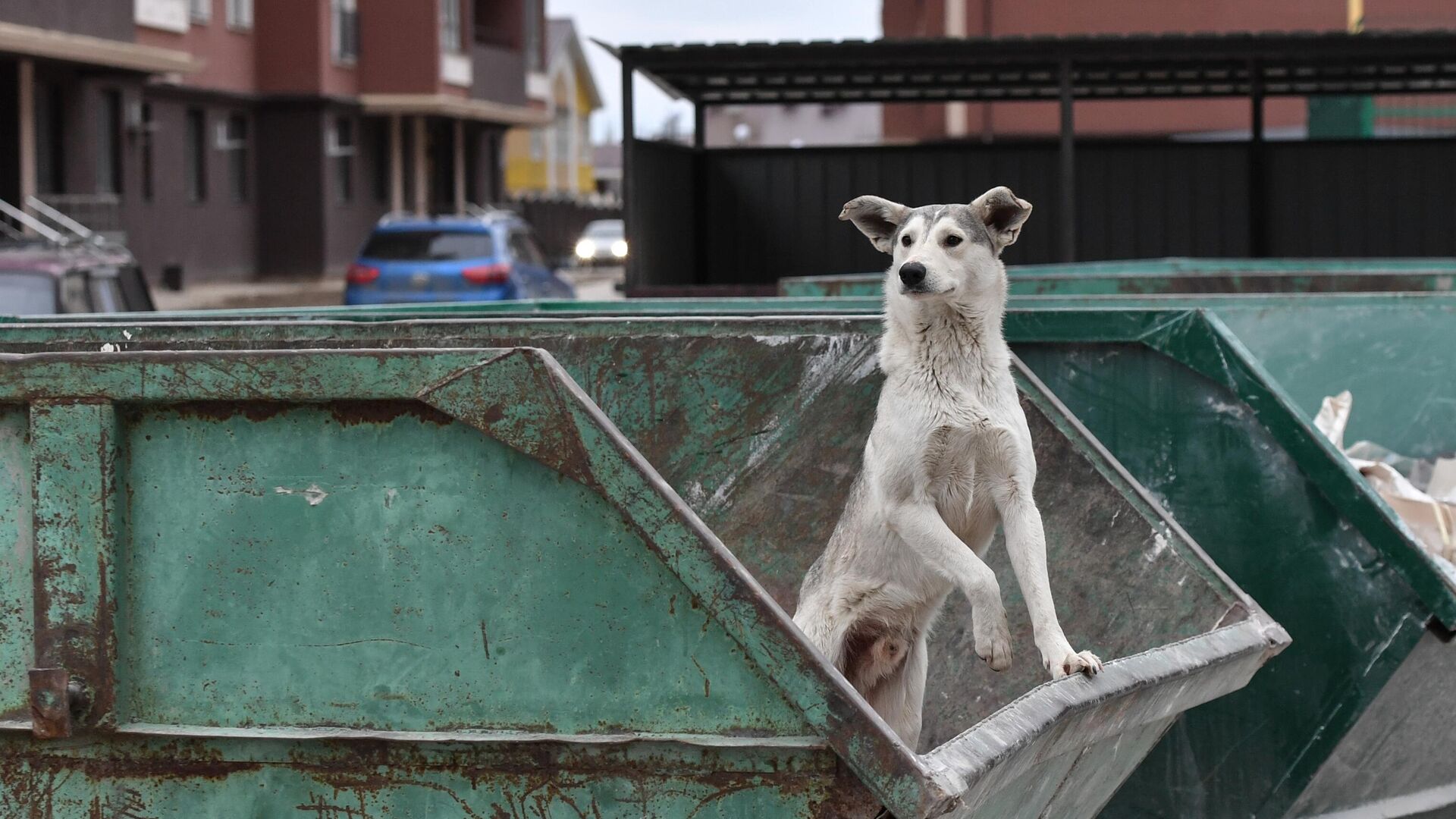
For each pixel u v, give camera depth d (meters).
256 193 36.47
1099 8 29.31
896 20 33.91
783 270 15.94
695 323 4.44
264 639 2.63
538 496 2.57
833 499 4.40
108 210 28.83
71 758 2.66
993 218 3.81
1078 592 3.95
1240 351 4.43
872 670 3.92
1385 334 5.84
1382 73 15.60
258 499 2.62
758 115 66.00
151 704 2.66
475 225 20.05
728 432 4.45
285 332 4.44
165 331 4.42
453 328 4.46
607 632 2.56
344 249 38.25
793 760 2.50
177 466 2.63
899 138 31.62
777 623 2.47
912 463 3.65
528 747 2.57
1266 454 4.38
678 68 13.20
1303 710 4.20
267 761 2.63
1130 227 15.91
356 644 2.62
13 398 2.61
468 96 42.88
